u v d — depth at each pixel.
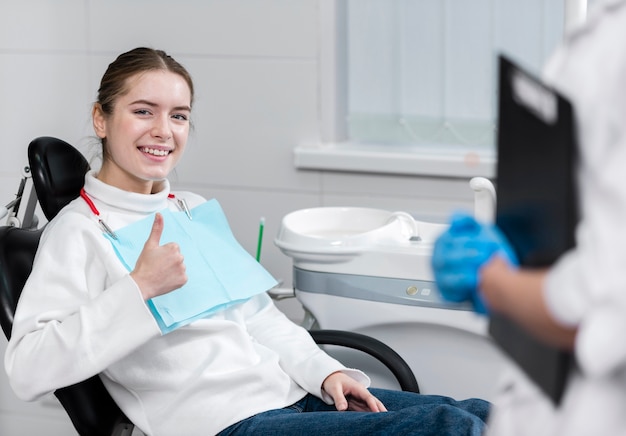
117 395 1.78
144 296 1.61
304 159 2.67
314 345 1.92
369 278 2.01
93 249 1.72
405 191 2.62
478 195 1.90
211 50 2.74
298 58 2.67
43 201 1.88
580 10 1.75
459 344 1.99
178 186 2.84
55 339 1.61
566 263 0.84
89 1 2.81
